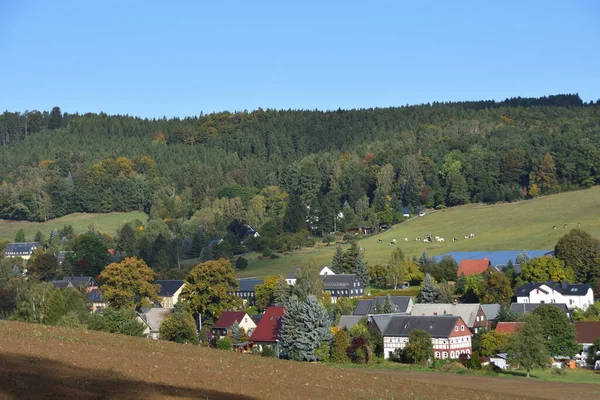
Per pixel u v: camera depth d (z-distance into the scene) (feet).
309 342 343.67
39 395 151.12
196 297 460.14
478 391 221.66
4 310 467.52
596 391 248.93
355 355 341.82
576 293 464.65
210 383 180.86
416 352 335.26
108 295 472.44
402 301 449.89
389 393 196.75
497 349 358.23
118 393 159.53
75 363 184.85
